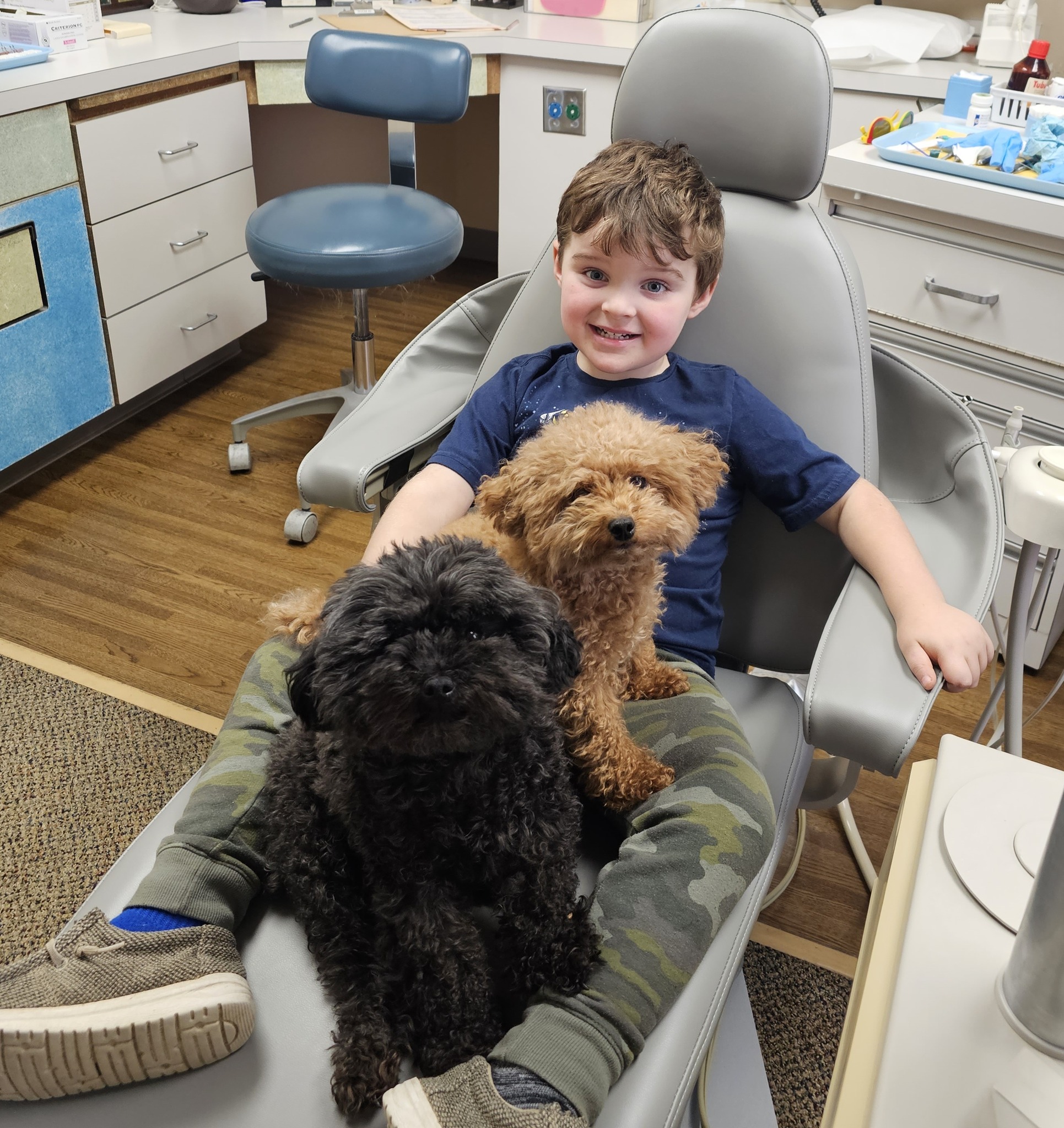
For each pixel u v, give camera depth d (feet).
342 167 10.64
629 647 3.14
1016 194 4.87
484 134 11.15
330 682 2.46
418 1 9.28
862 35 6.97
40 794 5.14
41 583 6.64
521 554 3.11
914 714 2.86
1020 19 6.68
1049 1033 1.62
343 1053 2.52
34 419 7.18
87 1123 2.47
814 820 5.14
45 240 6.85
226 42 7.75
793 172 3.99
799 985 4.29
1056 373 5.10
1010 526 3.21
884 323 5.67
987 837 1.98
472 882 2.76
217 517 7.35
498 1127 2.28
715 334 4.12
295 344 9.78
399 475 4.14
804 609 4.12
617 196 3.55
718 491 3.88
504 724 2.47
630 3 8.44
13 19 7.06
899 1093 1.60
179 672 5.97
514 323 4.46
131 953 2.60
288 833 2.86
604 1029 2.52
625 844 2.97
